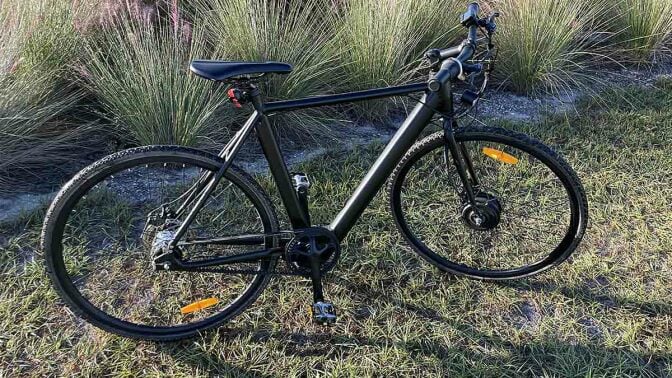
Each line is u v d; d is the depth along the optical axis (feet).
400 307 8.25
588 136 12.66
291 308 8.13
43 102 11.22
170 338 7.56
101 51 11.75
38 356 7.30
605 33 16.57
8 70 10.64
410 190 10.35
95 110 11.62
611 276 8.87
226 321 7.78
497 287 8.63
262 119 6.82
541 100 14.47
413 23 14.14
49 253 6.79
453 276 8.81
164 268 7.13
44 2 11.69
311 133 12.37
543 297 8.46
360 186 7.56
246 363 7.38
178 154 6.77
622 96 14.39
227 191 10.03
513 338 7.82
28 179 10.58
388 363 7.41
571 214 8.05
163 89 11.09
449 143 7.55
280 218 9.92
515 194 9.73
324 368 7.35
